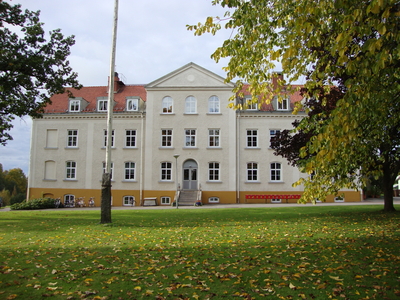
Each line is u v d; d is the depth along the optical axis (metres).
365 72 5.30
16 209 28.86
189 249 8.23
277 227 12.34
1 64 17.36
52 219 16.59
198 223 14.20
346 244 8.58
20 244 9.06
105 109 36.22
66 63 19.81
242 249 8.16
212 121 34.53
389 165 16.67
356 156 8.41
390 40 5.57
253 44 8.48
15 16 17.89
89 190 35.16
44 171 35.78
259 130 34.44
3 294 4.97
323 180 7.53
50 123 36.16
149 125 34.72
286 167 34.12
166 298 4.89
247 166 34.31
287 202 33.78
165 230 11.93
